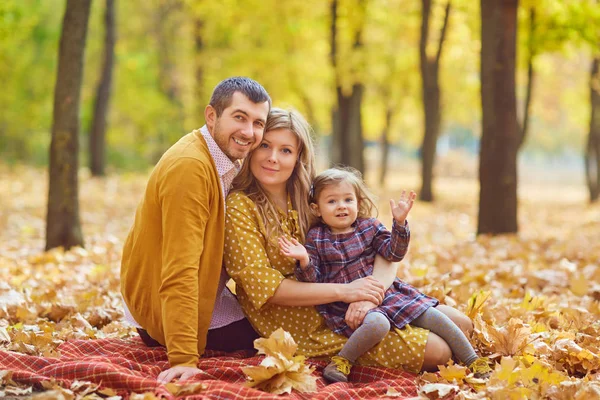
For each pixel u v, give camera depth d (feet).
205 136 11.78
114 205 48.65
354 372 11.62
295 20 67.67
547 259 25.21
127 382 10.11
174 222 11.00
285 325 12.12
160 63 91.86
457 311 12.33
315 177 12.68
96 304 16.76
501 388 10.02
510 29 30.91
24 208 44.50
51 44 86.07
